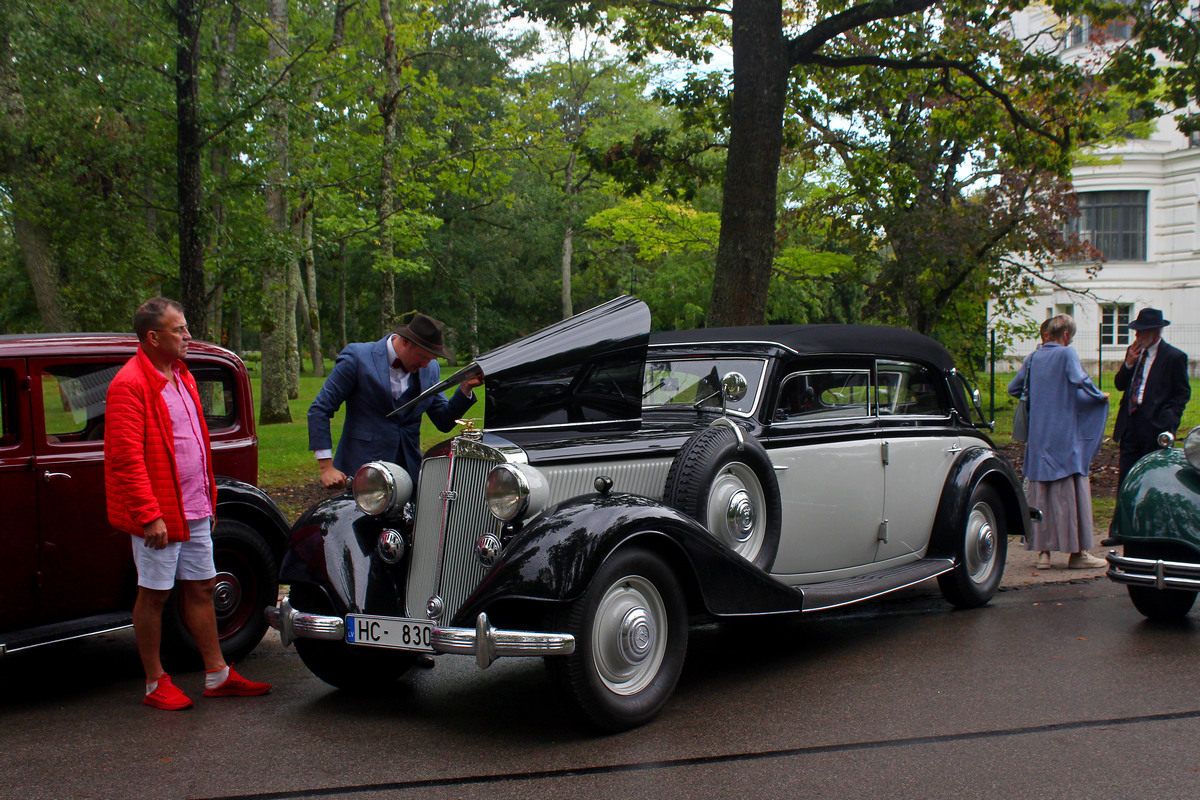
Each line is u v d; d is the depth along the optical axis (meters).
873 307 18.09
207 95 12.37
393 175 19.95
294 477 12.87
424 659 5.41
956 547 6.28
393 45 18.95
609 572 4.01
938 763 3.65
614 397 5.11
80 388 5.07
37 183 14.45
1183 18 11.57
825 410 5.70
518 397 4.82
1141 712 4.21
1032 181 15.12
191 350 5.63
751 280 11.02
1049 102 13.05
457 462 4.38
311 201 18.69
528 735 4.11
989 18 12.55
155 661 4.62
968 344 17.59
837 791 3.40
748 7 10.97
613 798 3.37
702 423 5.25
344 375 5.31
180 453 4.57
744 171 11.02
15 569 4.74
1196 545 5.36
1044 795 3.34
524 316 53.69
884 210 15.91
